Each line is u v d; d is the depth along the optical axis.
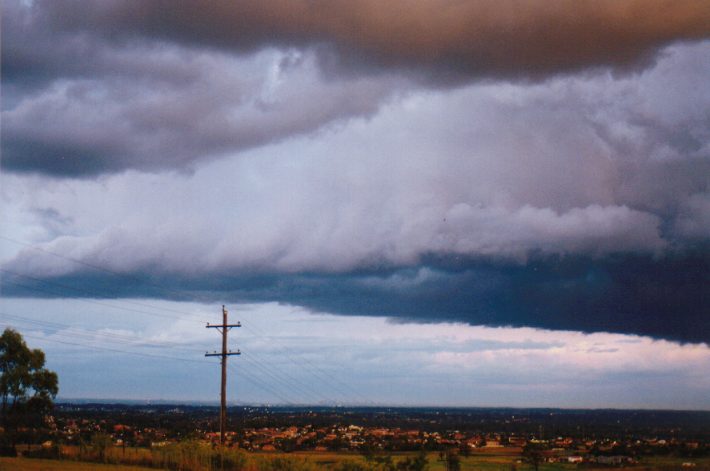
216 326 68.00
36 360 83.81
